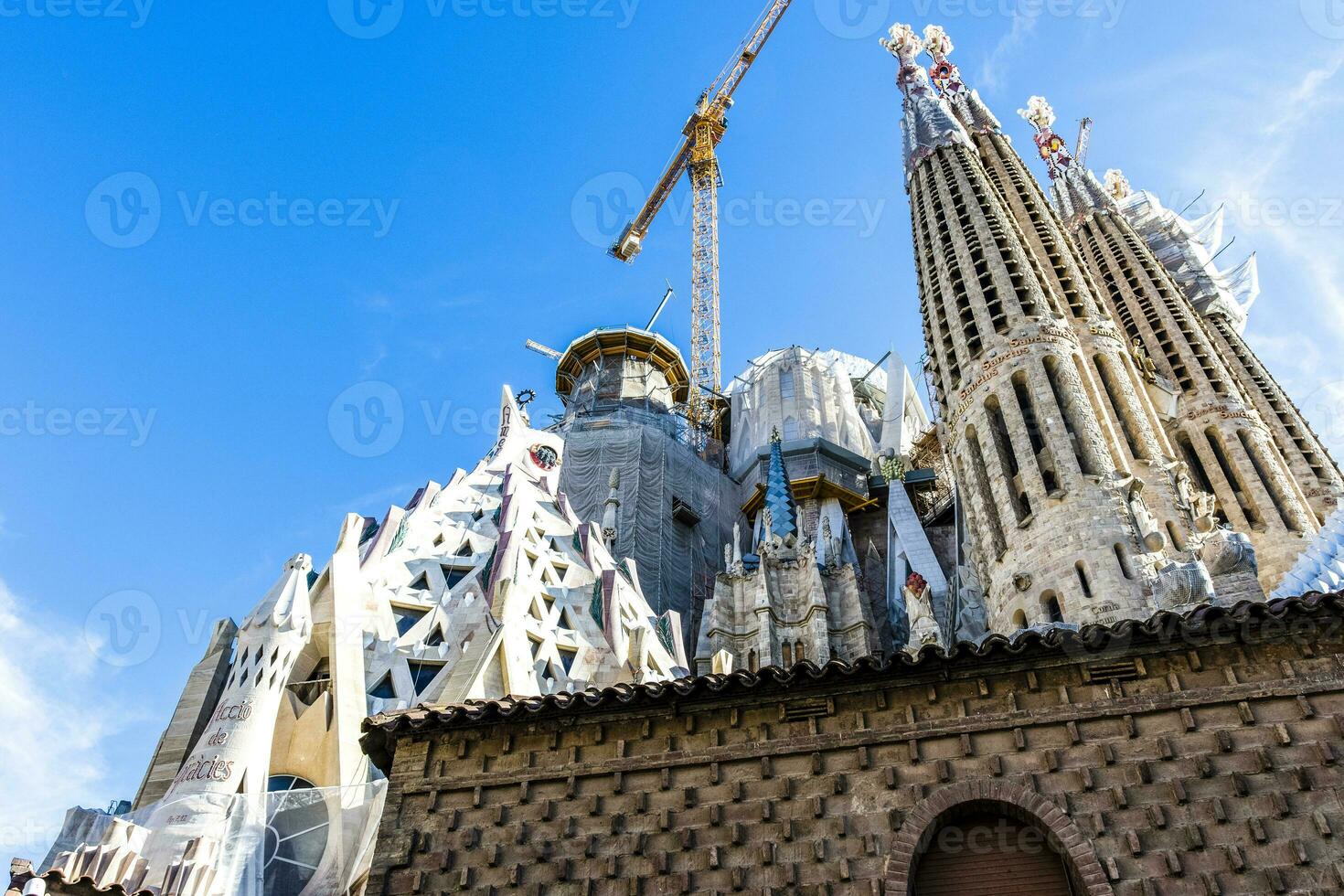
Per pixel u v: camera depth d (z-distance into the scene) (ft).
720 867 60.18
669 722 67.00
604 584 197.06
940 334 229.25
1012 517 181.57
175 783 126.41
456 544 203.72
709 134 432.66
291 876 116.98
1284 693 60.03
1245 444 225.56
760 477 311.06
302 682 155.84
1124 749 60.08
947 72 322.96
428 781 66.85
